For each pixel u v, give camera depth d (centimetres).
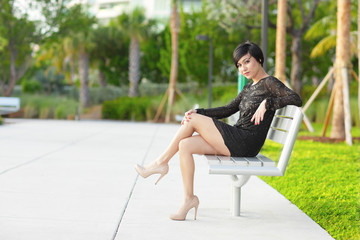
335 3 2197
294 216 392
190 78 3094
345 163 755
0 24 2339
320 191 509
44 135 1228
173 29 2448
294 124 336
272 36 2720
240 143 360
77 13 2520
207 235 326
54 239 306
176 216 366
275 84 356
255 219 378
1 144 948
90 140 1117
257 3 2377
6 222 346
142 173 372
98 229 334
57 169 625
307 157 829
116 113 2597
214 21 2734
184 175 367
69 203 418
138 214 384
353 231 347
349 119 1129
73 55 3041
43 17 2466
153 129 1688
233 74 3072
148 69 3350
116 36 3116
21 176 557
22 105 2506
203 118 363
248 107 369
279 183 563
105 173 604
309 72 2959
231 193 394
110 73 3406
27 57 2653
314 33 2117
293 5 2653
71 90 3022
